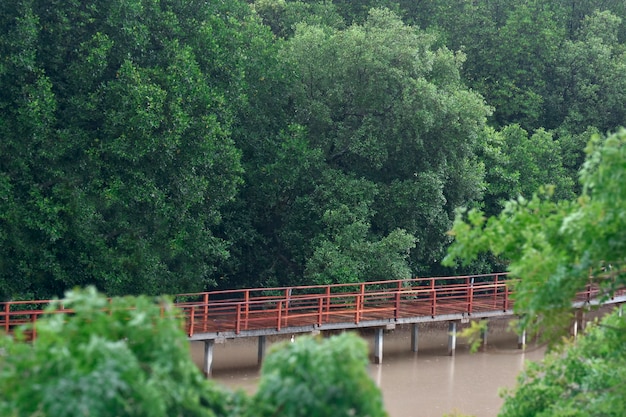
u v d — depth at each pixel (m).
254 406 7.79
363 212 36.84
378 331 32.47
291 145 36.66
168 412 7.71
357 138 37.94
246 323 29.02
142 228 31.42
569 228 10.66
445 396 27.28
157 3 32.56
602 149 10.45
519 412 13.91
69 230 29.72
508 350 35.66
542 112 53.16
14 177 29.23
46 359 7.15
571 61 53.09
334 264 35.34
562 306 11.76
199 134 32.00
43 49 30.28
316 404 7.27
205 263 35.72
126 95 29.88
